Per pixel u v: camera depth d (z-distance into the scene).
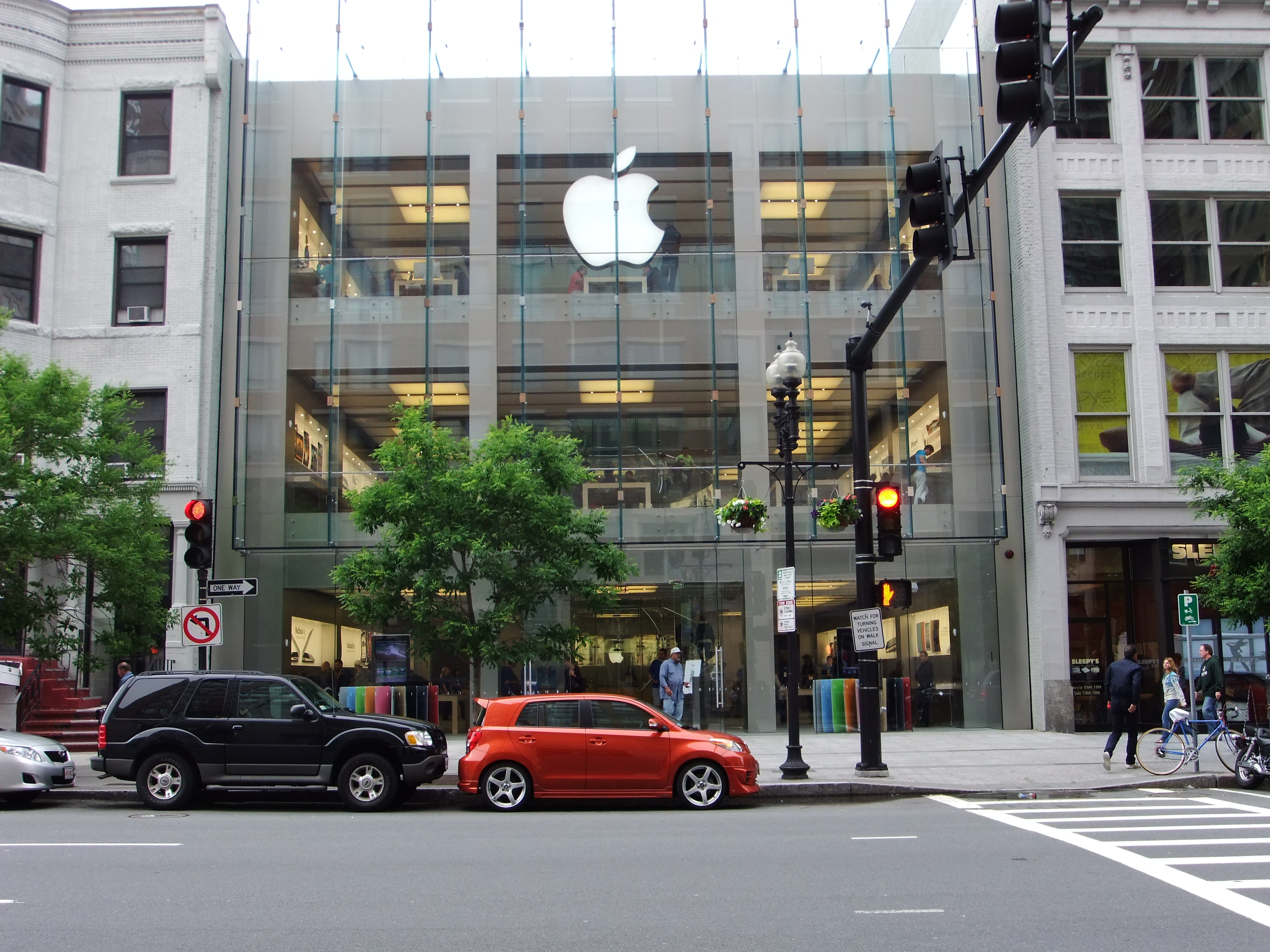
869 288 25.36
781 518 24.39
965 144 25.89
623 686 24.05
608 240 25.44
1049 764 17.98
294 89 25.75
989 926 7.36
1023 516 24.75
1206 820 12.44
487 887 8.73
